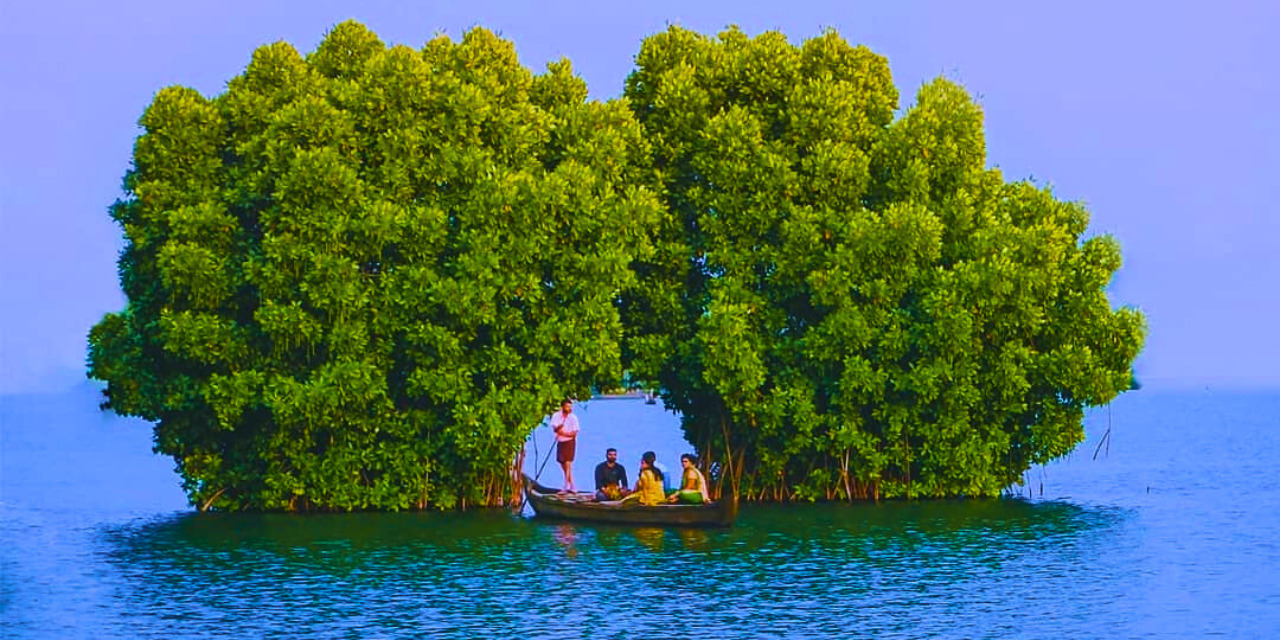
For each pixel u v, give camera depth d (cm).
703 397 4988
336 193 4406
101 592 3356
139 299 4566
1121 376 4872
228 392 4419
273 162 4434
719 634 2942
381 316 4488
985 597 3284
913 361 4759
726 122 4684
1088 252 4947
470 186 4538
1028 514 4603
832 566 3653
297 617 3091
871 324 4675
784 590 3359
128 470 6938
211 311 4481
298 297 4484
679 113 4781
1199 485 5781
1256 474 6347
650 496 4369
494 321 4494
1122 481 5978
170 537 4162
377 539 4069
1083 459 7331
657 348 4741
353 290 4406
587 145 4638
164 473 6744
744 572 3572
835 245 4694
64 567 3678
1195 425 11638
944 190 4897
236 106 4581
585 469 7200
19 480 6350
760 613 3125
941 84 4888
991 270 4641
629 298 4844
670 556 3781
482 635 2934
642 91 4959
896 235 4625
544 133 4681
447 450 4584
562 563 3688
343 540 4053
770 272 4769
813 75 4903
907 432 4806
